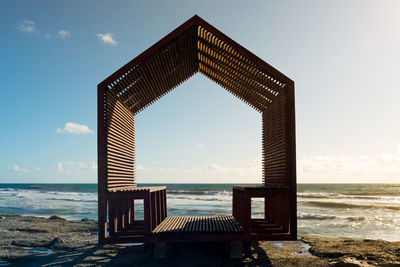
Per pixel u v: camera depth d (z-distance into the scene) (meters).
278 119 7.10
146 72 6.84
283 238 6.14
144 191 6.09
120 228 6.96
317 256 6.92
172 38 6.22
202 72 8.99
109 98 6.29
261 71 6.62
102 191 6.05
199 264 5.98
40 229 11.06
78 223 12.95
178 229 6.30
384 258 6.33
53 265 6.14
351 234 11.48
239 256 6.36
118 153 6.99
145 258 6.54
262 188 6.25
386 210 21.02
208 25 6.23
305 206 23.84
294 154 6.29
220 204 25.75
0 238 9.31
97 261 6.34
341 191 53.34
